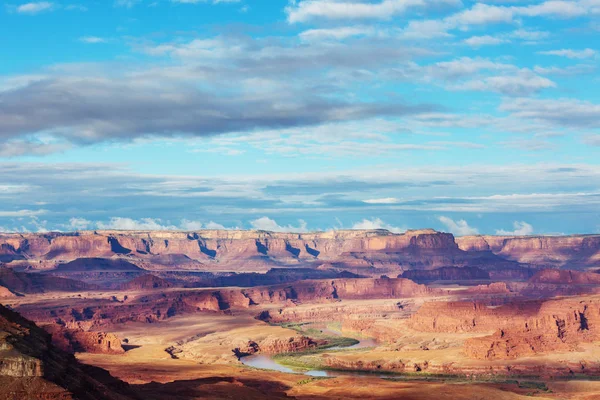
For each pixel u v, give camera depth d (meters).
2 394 174.75
